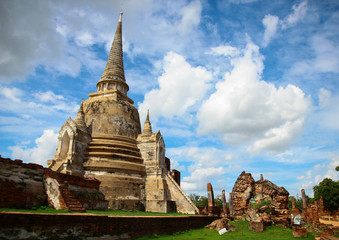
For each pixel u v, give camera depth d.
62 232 11.20
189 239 15.83
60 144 30.33
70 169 27.78
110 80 39.53
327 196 57.78
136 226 15.41
